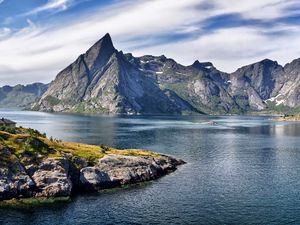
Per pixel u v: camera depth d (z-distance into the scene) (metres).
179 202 104.25
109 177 122.06
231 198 108.81
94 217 90.81
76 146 145.75
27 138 120.75
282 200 107.06
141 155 150.88
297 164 167.25
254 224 87.56
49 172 110.50
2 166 106.12
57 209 96.19
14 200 101.12
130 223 87.19
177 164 163.12
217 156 190.75
